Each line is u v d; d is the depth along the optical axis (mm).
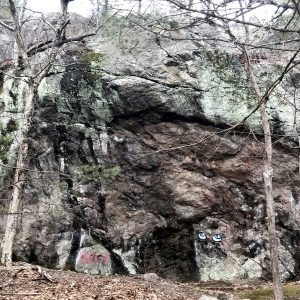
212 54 11492
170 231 10789
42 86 10672
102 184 10586
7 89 10852
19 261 9602
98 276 8711
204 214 10922
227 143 11047
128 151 10859
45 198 10180
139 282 8242
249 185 11148
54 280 7172
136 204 10719
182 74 11211
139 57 11180
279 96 10539
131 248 10422
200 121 11109
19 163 8797
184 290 8133
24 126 8984
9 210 8914
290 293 8539
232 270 10625
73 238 10109
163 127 11000
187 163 10969
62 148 10578
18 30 9758
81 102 10812
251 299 8219
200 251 10734
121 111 10805
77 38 10203
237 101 11203
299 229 11031
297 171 11250
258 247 10844
